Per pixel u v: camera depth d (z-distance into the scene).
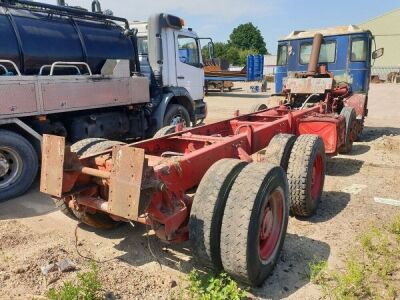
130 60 7.96
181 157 3.43
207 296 2.82
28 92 5.45
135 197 2.79
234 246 2.92
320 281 3.26
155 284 3.19
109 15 7.50
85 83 6.38
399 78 35.78
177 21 8.98
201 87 10.53
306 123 6.15
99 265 3.48
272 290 3.16
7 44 5.78
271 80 40.28
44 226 4.38
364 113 8.99
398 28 44.97
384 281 3.23
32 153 5.44
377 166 7.00
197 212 3.01
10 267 3.41
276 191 3.27
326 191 5.62
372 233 4.13
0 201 5.20
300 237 4.11
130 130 8.13
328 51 9.38
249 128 4.64
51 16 6.66
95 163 3.42
